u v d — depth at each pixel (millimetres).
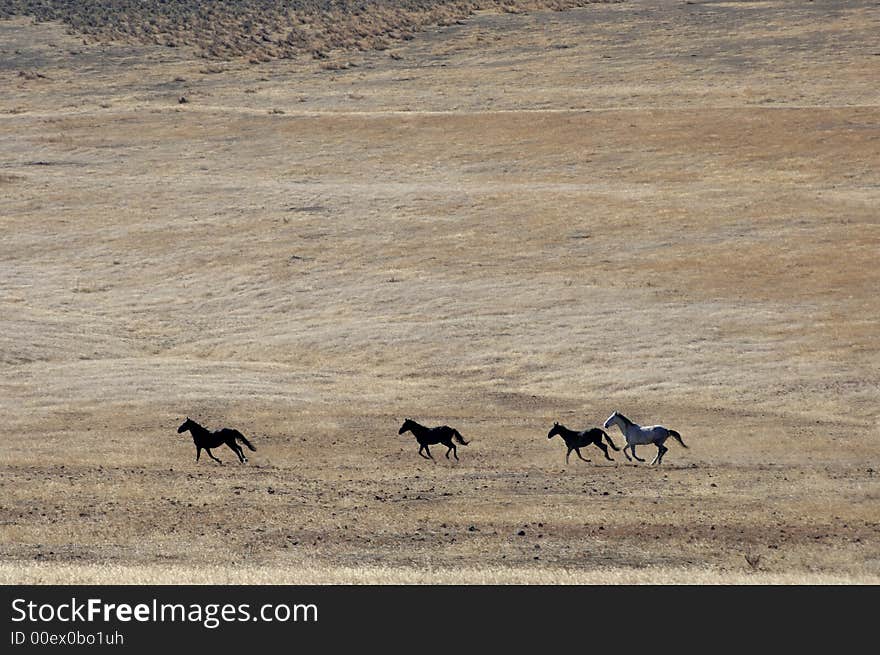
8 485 26297
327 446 31531
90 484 26500
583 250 58469
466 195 70625
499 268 56000
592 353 43219
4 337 45031
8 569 19094
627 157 79438
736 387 38906
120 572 18922
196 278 56656
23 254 61188
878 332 44562
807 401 37344
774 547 21703
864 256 55219
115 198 72438
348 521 23547
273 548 21562
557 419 35281
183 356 45500
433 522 23516
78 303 53031
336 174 78688
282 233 63844
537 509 24516
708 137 82812
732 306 48594
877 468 29219
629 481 27469
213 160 83062
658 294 50750
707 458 30297
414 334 46344
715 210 64938
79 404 36000
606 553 21281
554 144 83812
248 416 34938
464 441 30188
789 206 65125
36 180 77000
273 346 46156
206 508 24422
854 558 20984
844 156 76062
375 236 62656
